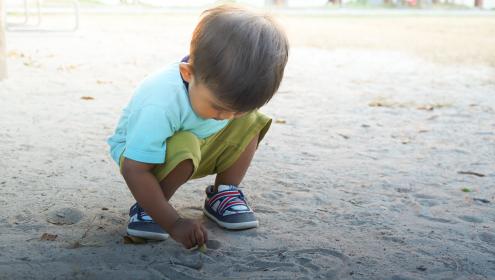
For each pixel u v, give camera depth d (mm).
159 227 2408
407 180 3400
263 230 2588
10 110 4895
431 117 5211
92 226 2576
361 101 5891
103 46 9641
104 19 15195
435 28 15320
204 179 3242
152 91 2248
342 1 26375
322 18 18391
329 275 2203
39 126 4395
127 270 2176
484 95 6395
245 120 2562
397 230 2643
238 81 1993
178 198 2949
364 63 8797
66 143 3945
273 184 3250
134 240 2404
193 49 2078
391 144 4266
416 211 2891
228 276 2168
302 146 4121
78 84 6258
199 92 2119
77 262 2238
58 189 3041
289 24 15578
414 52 10273
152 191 2221
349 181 3354
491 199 3107
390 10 23844
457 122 5055
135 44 10055
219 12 2086
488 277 2232
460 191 3230
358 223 2717
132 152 2211
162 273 2172
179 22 14852
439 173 3564
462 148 4203
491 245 2520
